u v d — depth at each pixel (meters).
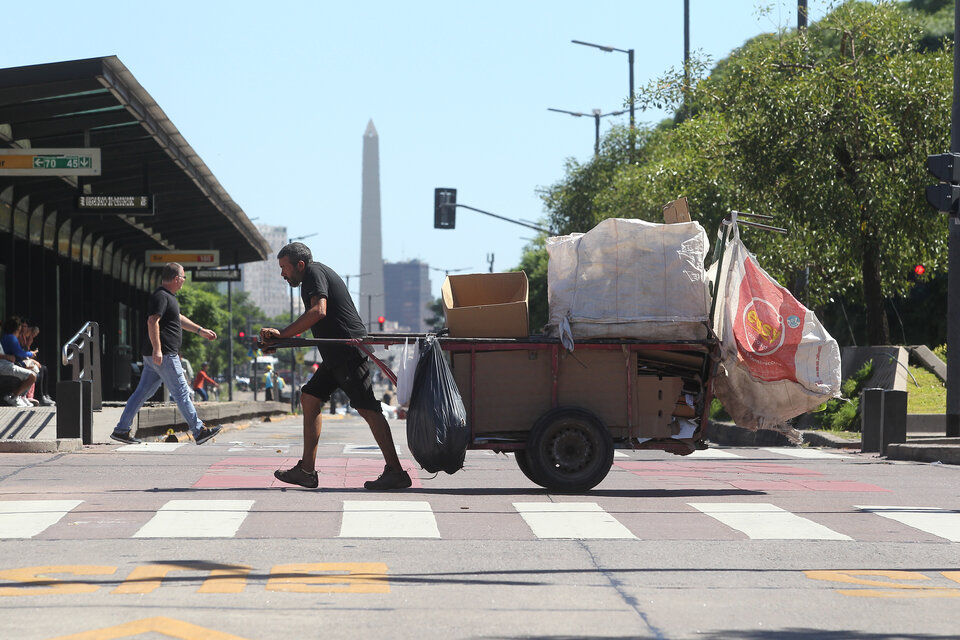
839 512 10.41
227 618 5.92
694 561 7.87
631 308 11.82
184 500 10.45
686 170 32.22
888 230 29.77
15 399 20.62
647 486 12.69
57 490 11.16
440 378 11.24
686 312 11.88
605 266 11.87
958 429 18.58
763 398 12.34
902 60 30.27
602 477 11.69
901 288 33.03
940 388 25.80
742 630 5.87
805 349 12.17
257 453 16.39
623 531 9.09
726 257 12.32
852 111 28.97
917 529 9.45
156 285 50.41
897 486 12.87
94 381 20.92
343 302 11.44
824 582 7.21
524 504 10.63
